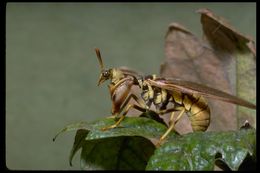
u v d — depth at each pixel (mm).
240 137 157
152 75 176
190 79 185
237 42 181
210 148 155
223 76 182
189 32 184
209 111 175
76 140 165
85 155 168
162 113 175
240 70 182
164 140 161
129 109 173
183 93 174
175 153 155
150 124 165
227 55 182
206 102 175
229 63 182
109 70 174
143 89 175
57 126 290
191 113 174
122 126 163
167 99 175
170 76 186
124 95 172
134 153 169
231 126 182
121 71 174
